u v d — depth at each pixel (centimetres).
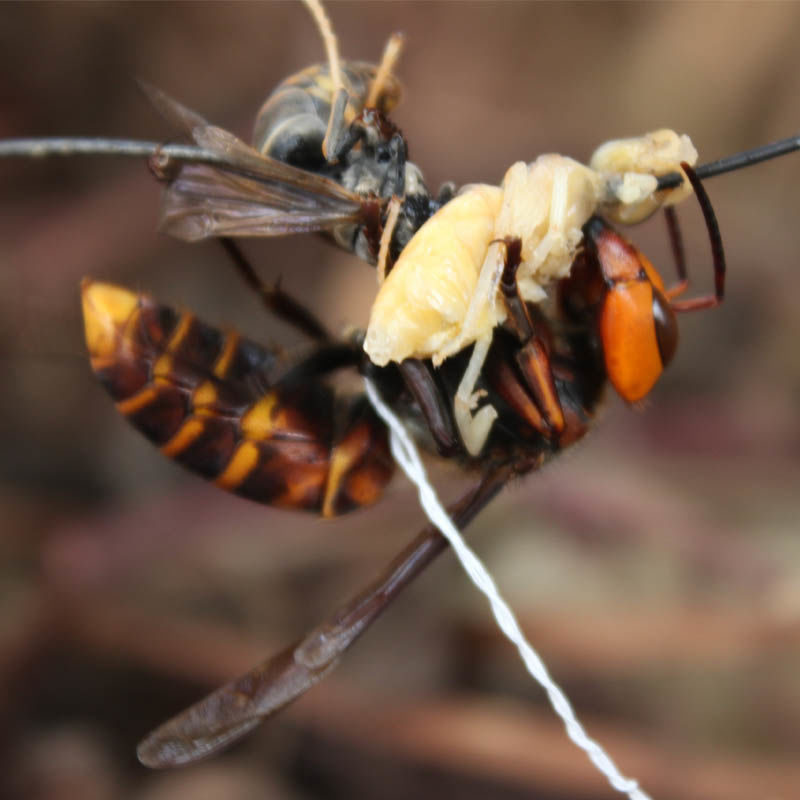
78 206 37
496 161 39
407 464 18
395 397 19
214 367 19
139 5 42
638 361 17
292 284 36
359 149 18
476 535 29
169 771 27
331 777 27
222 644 28
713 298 18
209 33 42
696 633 26
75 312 19
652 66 41
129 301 19
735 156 17
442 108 40
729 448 34
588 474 30
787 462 33
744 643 26
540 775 25
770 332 37
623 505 29
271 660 18
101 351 18
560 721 26
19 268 34
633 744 25
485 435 18
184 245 36
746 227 39
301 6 41
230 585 29
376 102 18
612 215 18
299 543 29
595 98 41
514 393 18
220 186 18
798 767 25
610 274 17
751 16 40
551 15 42
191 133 18
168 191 18
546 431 18
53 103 41
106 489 33
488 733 25
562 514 29
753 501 32
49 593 28
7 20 41
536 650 27
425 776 26
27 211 37
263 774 27
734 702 27
